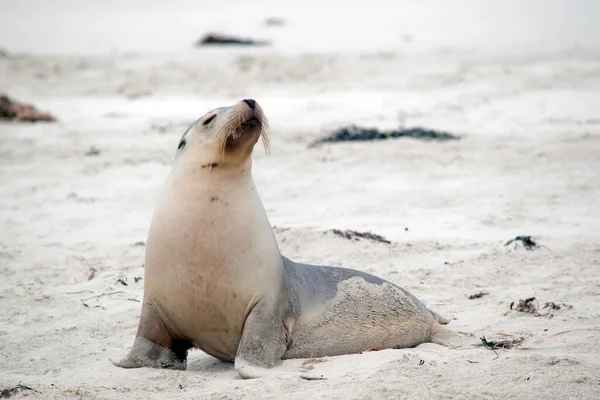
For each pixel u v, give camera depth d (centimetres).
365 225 4166
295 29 16612
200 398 1853
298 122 7531
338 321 2322
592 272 3234
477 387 1884
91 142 6719
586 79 9275
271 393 1867
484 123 7231
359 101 8619
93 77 10669
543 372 1944
